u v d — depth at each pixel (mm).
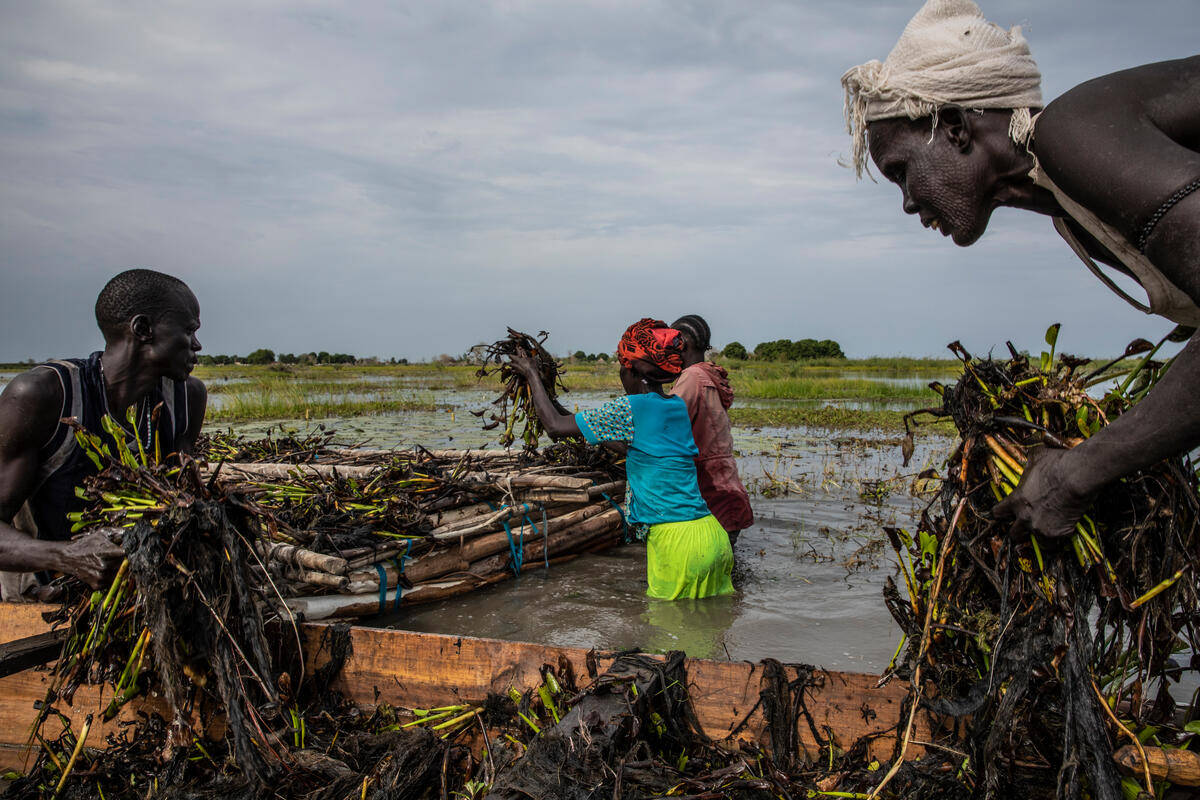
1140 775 1780
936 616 2057
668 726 2285
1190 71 1615
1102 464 1600
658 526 4367
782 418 13227
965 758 1981
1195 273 1463
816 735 2311
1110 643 1989
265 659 2285
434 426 12125
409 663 2588
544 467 5480
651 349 4539
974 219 1941
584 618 4031
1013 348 2096
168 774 2211
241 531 2361
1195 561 1828
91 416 2787
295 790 2145
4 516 2615
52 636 2420
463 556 4426
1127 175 1532
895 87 1892
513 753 2191
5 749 2670
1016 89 1797
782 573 4836
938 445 10141
